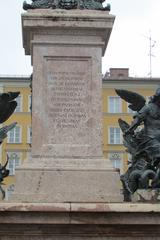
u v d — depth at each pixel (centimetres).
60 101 821
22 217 645
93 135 812
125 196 798
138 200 757
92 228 649
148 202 679
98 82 827
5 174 841
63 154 801
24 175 768
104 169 779
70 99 822
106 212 648
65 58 830
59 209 645
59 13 828
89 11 834
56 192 762
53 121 814
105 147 4069
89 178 772
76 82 827
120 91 966
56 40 830
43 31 829
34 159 792
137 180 797
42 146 803
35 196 755
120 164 4066
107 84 4119
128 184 802
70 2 845
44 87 822
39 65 824
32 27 824
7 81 4166
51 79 824
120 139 4091
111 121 4103
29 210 644
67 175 772
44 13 827
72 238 648
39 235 647
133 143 855
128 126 931
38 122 811
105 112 4106
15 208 643
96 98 823
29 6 839
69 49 830
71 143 809
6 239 643
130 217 650
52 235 648
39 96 818
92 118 818
